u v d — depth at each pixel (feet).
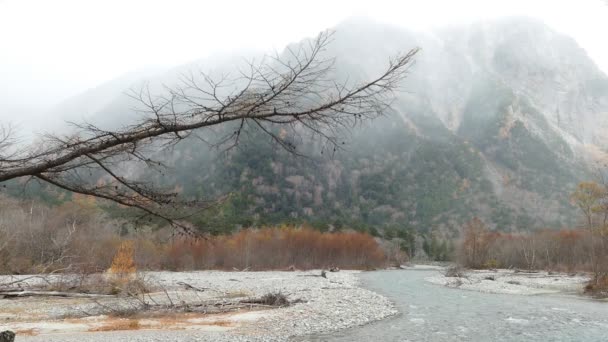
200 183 454.40
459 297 101.30
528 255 258.16
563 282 149.18
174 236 19.25
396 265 318.45
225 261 219.82
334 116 15.80
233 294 93.25
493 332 58.03
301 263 246.88
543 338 54.65
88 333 52.80
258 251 236.84
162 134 16.46
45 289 87.20
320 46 15.65
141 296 84.38
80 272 92.43
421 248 440.04
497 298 99.60
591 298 101.24
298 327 58.95
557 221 616.39
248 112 15.76
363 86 15.44
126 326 57.52
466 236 291.17
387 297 100.07
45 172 16.12
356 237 292.61
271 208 556.51
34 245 121.90
